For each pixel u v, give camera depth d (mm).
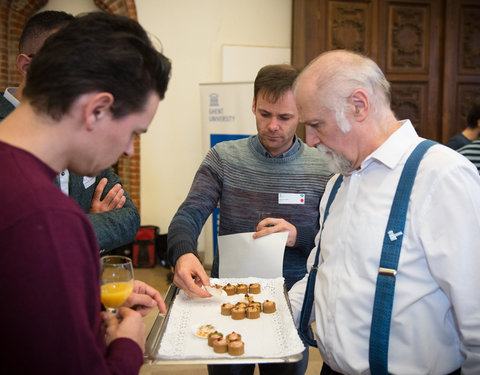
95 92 741
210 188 1795
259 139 1798
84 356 667
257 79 1681
